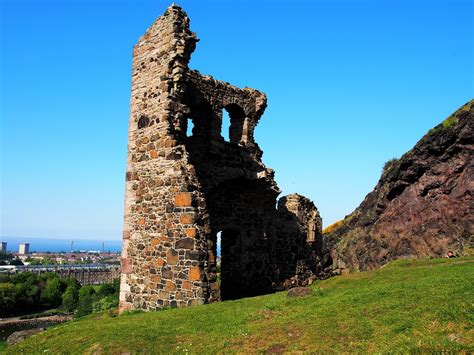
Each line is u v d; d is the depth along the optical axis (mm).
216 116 17438
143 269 15016
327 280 16672
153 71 16172
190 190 14133
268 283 18812
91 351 9305
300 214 21062
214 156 17266
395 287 10719
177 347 8836
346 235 38094
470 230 25719
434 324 7637
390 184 32750
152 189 15281
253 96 19109
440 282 10445
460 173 27219
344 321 8648
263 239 18812
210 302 13344
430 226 28359
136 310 14602
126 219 16062
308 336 8273
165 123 15250
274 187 18969
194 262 13438
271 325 9320
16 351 10703
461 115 26984
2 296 62906
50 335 11602
